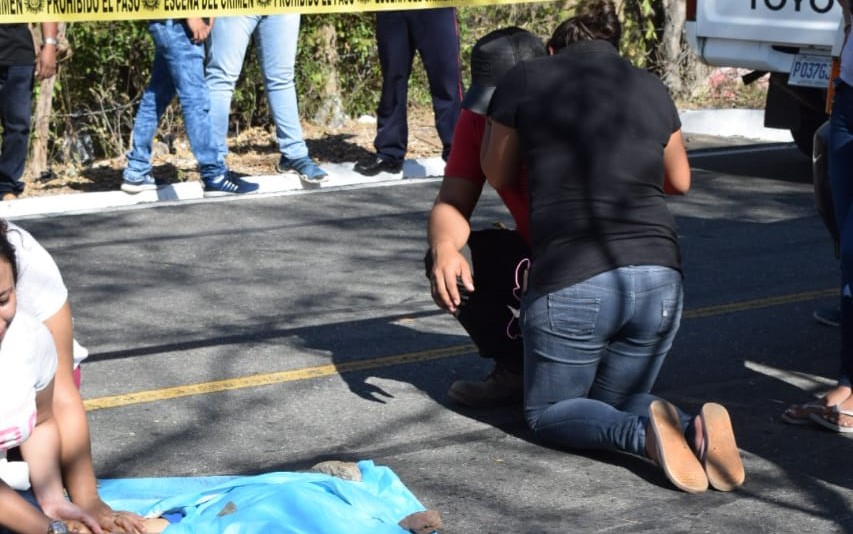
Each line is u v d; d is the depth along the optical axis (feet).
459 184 16.28
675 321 15.48
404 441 16.34
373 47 42.14
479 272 16.70
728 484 14.71
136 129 30.91
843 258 15.97
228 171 32.68
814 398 17.89
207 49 33.73
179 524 12.75
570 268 14.99
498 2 22.38
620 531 13.74
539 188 15.21
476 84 16.15
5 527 11.77
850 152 16.53
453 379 18.72
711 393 18.13
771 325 21.31
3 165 30.17
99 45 36.19
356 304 22.48
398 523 13.21
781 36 32.48
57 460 12.29
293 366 19.22
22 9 18.51
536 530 13.79
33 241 12.56
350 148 37.60
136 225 28.30
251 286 23.57
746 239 27.22
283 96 32.32
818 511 14.29
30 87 30.09
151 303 22.47
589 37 15.83
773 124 34.76
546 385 15.56
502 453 15.92
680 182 16.01
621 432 14.99
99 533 12.17
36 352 11.84
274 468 15.48
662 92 15.64
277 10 20.11
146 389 18.20
